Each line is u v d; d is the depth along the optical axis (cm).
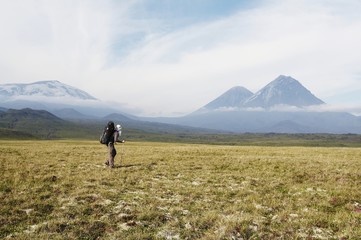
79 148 4994
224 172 2572
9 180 2059
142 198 1695
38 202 1546
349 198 1747
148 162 3077
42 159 3181
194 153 4050
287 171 2614
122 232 1221
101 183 2052
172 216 1413
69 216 1380
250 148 5659
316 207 1597
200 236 1203
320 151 4712
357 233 1221
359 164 2967
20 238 1124
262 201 1680
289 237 1195
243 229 1243
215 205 1591
